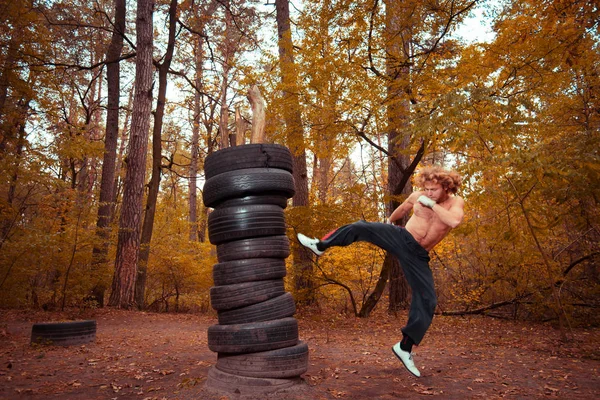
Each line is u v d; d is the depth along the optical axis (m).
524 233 9.66
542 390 4.55
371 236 3.91
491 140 7.33
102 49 19.91
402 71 10.66
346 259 11.23
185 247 17.02
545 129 8.93
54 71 15.20
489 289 11.98
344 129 10.12
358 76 9.70
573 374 5.23
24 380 4.89
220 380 4.25
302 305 11.79
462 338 8.43
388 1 9.92
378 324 10.29
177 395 4.26
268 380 4.15
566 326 10.05
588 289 10.12
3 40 12.12
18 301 11.50
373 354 6.68
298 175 13.42
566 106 9.80
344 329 9.63
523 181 7.12
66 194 11.80
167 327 10.16
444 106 7.43
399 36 10.33
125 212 13.62
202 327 10.35
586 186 6.95
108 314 11.98
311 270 10.90
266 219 4.41
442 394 4.41
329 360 6.20
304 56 9.82
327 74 9.41
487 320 11.30
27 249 10.45
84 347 7.02
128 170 13.76
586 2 8.08
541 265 10.28
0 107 12.05
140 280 14.30
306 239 3.96
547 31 8.23
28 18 11.86
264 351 4.21
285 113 10.06
